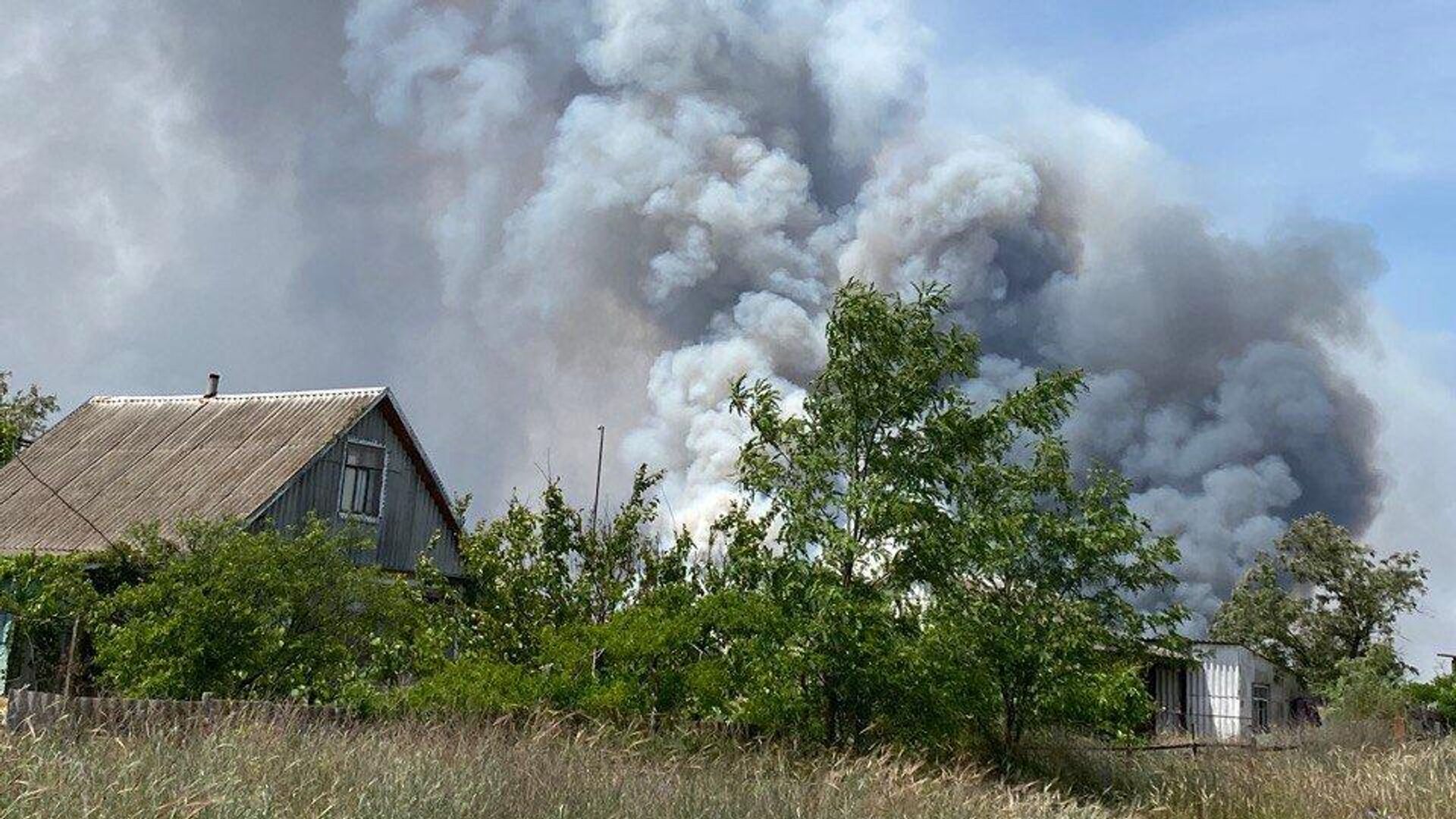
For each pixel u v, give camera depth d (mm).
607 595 16641
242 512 25500
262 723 10797
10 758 8562
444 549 29891
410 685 16547
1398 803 14555
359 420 28422
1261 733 36281
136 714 11211
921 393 15867
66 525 26797
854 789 11289
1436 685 38062
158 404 31703
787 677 14953
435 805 8781
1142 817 14492
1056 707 16359
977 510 16672
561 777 10148
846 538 14797
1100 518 17359
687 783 10727
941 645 14977
